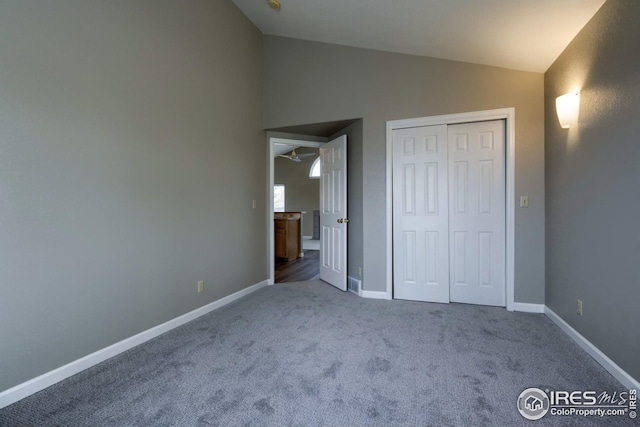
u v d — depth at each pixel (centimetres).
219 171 310
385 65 331
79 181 186
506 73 288
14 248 157
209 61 295
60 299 176
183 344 222
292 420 141
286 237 605
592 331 199
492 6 212
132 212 219
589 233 203
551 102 263
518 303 289
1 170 153
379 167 335
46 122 170
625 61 166
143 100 227
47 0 169
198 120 281
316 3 276
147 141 231
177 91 258
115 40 207
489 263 305
